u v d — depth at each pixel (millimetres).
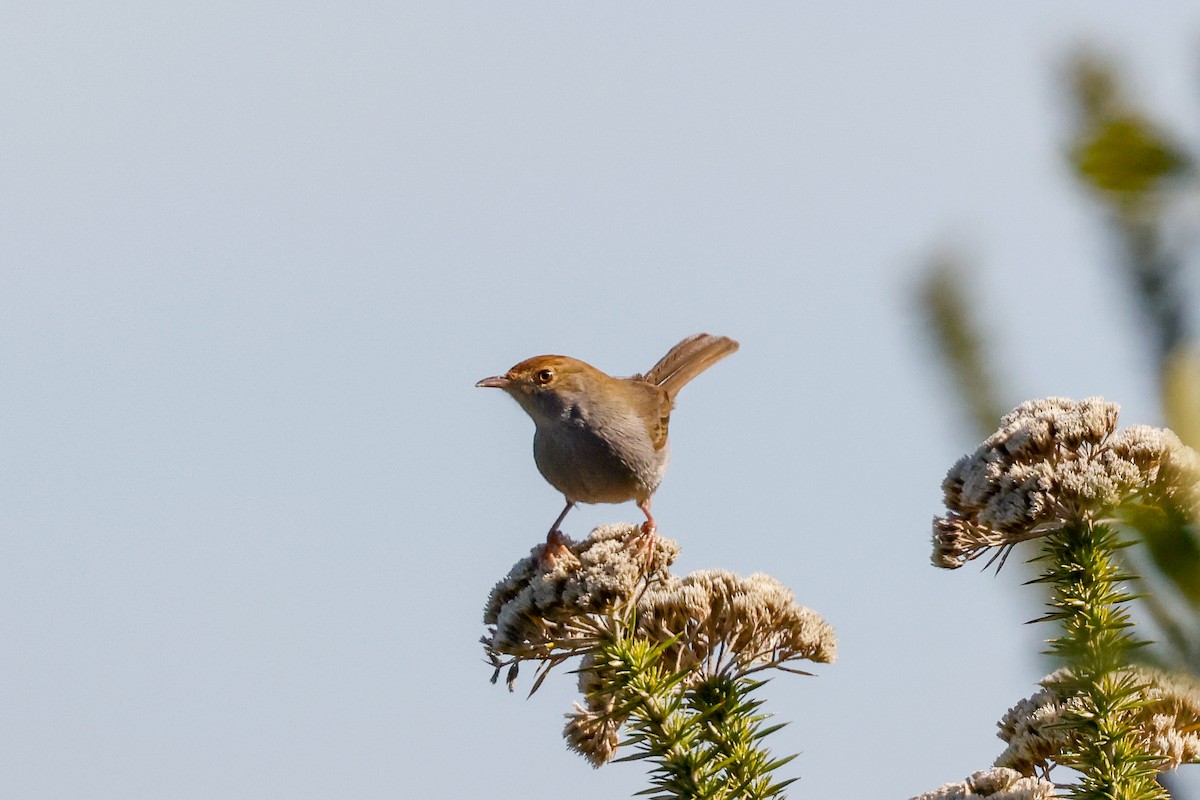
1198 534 2377
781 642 8812
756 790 7957
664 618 8797
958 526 8164
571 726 8977
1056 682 7324
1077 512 7051
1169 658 2393
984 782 7574
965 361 5094
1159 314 2816
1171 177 2098
